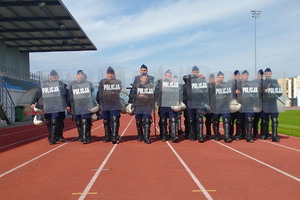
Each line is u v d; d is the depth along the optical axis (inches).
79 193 179.5
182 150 329.1
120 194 176.6
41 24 1111.6
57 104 385.1
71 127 704.4
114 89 378.9
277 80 394.0
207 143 383.6
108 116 399.2
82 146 367.6
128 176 218.1
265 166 248.2
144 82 382.3
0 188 191.8
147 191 181.8
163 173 225.8
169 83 378.6
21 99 1119.6
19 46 1437.0
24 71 1429.6
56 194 178.1
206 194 175.0
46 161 278.1
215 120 404.8
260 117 418.0
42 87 383.2
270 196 170.9
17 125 831.1
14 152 333.7
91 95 388.5
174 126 386.0
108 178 213.0
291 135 475.2
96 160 278.4
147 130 386.0
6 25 1103.6
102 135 498.6
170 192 179.3
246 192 178.4
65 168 247.3
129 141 407.8
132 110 396.8
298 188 186.2
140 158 284.8
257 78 393.4
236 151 321.7
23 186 195.6
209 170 234.5
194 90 386.9
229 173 224.7
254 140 412.5
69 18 1047.6
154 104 391.9
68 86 392.2
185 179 208.2
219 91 384.5
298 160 273.0
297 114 1259.2
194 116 401.7
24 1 886.4
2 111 842.2
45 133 568.4
